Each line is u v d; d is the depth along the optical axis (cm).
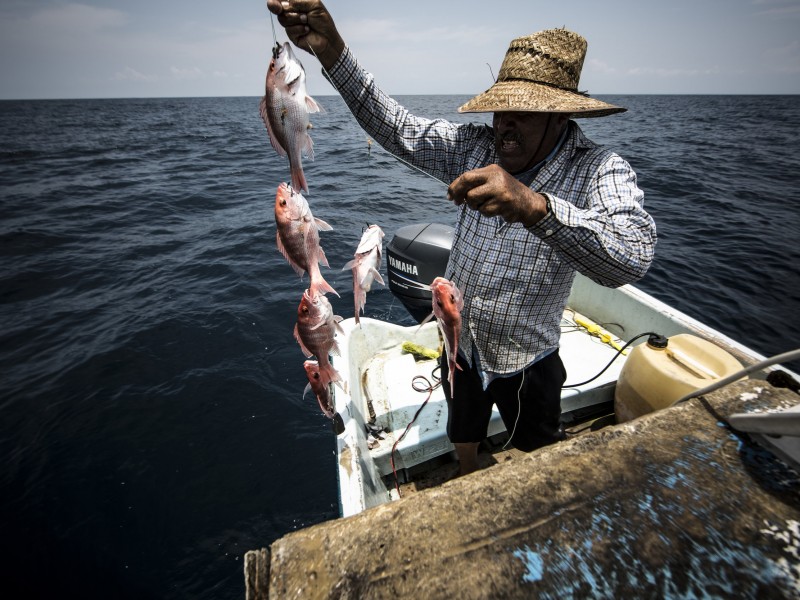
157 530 344
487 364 213
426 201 1112
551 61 171
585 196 175
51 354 543
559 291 199
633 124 3791
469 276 204
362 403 296
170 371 511
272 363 525
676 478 106
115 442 420
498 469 110
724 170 1549
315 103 186
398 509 101
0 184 1467
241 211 1123
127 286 714
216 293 684
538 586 86
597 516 98
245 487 376
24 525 348
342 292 666
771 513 97
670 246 822
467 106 187
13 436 429
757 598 84
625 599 85
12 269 773
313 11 175
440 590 86
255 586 93
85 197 1273
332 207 1050
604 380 309
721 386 134
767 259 760
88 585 310
